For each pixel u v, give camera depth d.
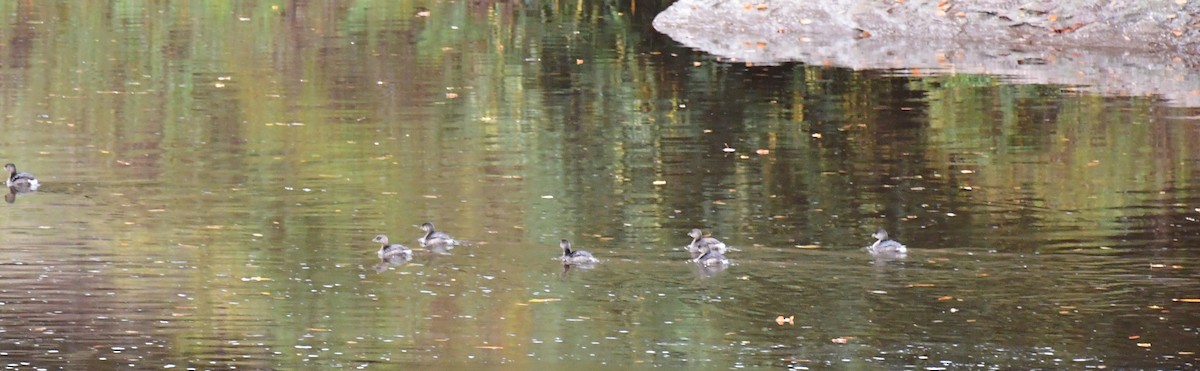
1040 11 30.80
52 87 24.28
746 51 29.03
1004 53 29.08
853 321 12.99
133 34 30.16
